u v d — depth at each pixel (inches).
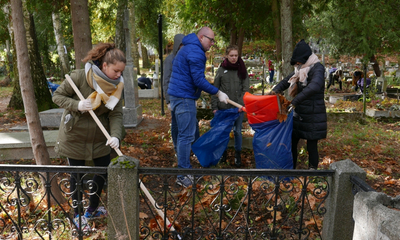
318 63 148.3
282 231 122.8
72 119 110.4
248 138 216.7
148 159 199.2
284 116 149.3
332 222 103.7
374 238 73.3
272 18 254.2
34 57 359.3
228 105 180.1
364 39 206.2
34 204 134.3
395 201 80.6
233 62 176.7
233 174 99.3
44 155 130.5
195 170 97.4
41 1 244.8
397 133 300.7
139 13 713.0
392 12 210.7
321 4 256.2
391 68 930.1
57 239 113.6
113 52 104.7
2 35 491.8
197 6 316.5
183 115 151.6
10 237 114.1
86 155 114.4
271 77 668.7
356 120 347.6
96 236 114.3
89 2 353.7
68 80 107.3
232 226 125.0
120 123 114.4
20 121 320.8
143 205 138.9
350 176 98.7
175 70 151.2
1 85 753.6
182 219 128.4
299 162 197.0
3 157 193.5
